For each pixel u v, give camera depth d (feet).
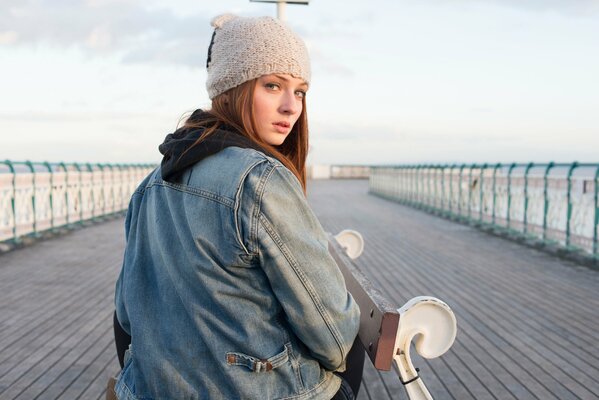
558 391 11.74
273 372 4.38
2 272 24.49
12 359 13.42
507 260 28.48
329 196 82.99
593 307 18.81
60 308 18.31
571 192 29.35
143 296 4.65
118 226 44.01
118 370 12.76
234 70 4.67
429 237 37.58
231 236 4.18
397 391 11.78
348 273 7.69
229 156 4.42
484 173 42.60
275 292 4.31
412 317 5.51
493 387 11.95
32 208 34.45
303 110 5.52
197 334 4.37
